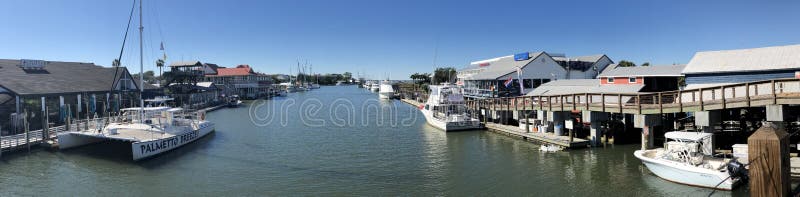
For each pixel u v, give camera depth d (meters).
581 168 22.91
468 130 38.53
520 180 21.06
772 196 6.68
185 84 65.75
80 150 27.56
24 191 19.44
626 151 26.52
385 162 25.39
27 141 26.61
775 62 27.06
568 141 27.98
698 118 22.39
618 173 21.59
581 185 19.89
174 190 19.73
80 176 21.83
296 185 20.55
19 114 32.69
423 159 26.16
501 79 47.41
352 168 23.92
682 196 17.62
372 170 23.42
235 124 44.72
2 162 24.33
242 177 21.95
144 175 22.16
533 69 49.59
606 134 29.30
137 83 56.16
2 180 21.02
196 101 67.56
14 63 40.94
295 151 28.86
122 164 24.25
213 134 36.62
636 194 18.27
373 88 132.88
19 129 32.44
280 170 23.42
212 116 53.94
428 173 22.73
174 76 65.12
